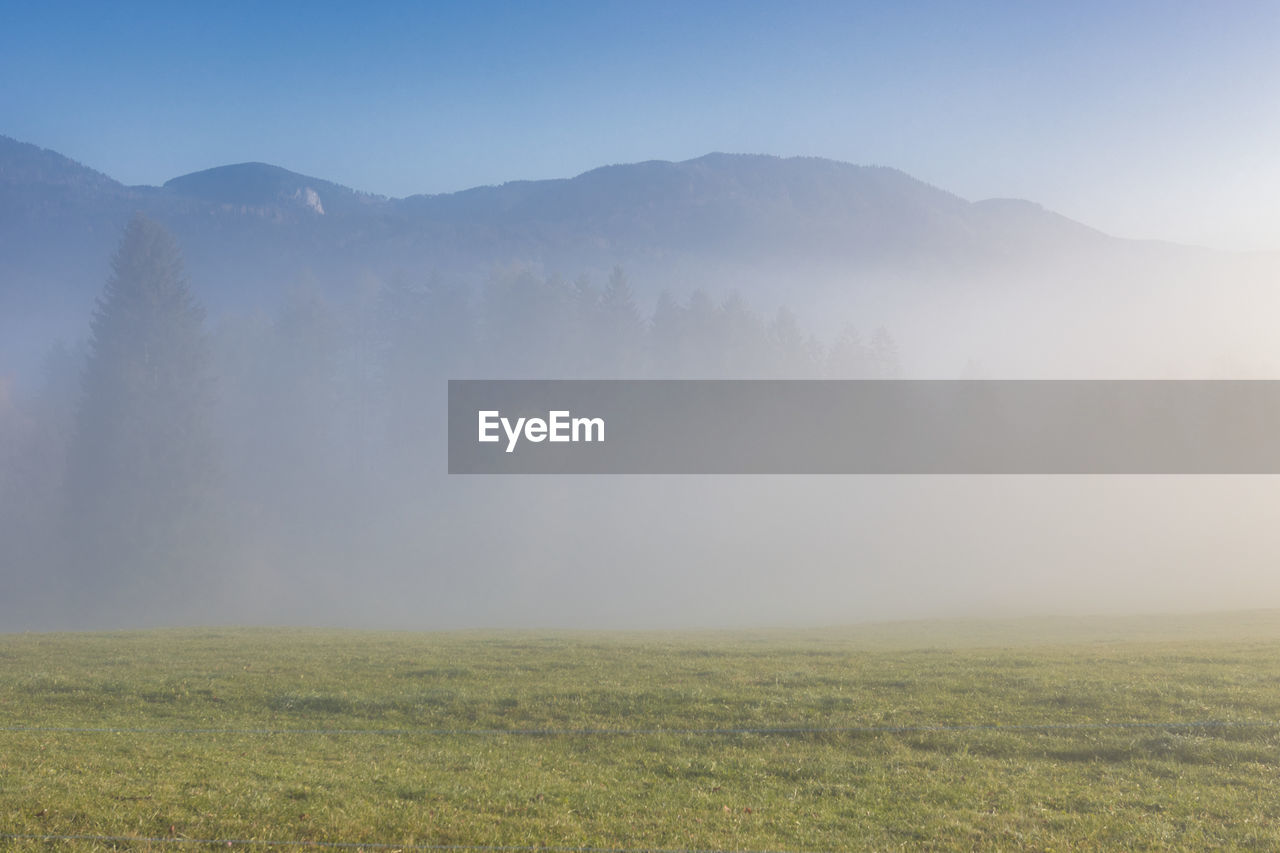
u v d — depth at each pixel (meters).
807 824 16.91
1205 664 29.55
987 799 18.16
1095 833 16.31
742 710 24.80
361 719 24.91
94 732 23.02
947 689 26.58
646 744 22.36
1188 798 17.80
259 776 19.08
